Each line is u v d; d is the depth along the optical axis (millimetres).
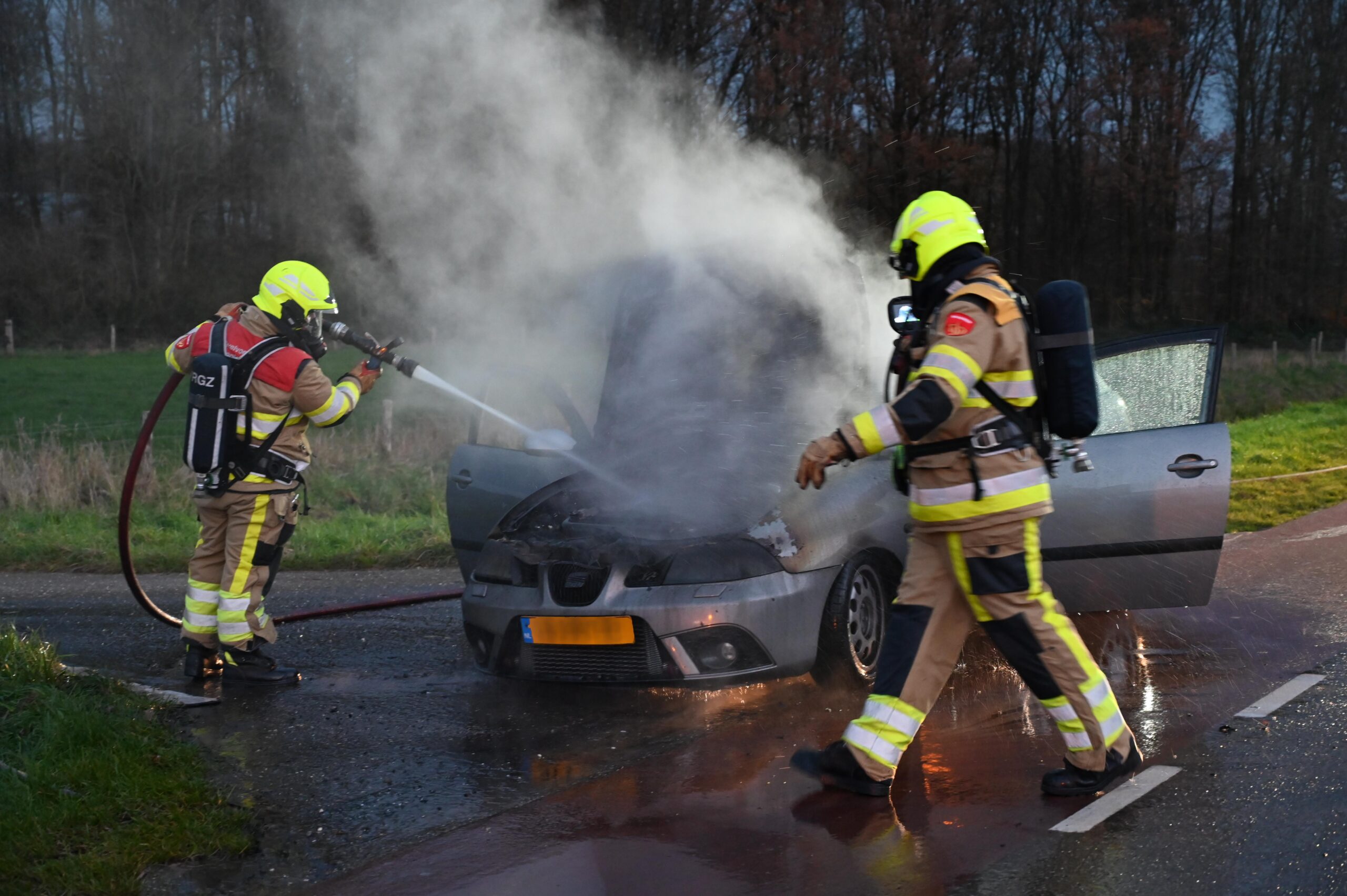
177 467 11461
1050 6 43719
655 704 4590
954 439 3314
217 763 3994
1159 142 44594
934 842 3174
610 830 3342
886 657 3520
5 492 10312
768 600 4340
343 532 8828
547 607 4516
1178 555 4883
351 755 4070
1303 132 46562
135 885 2990
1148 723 4121
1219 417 19453
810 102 27781
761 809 3457
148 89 36969
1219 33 45938
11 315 38438
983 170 39562
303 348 5176
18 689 4293
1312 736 3910
